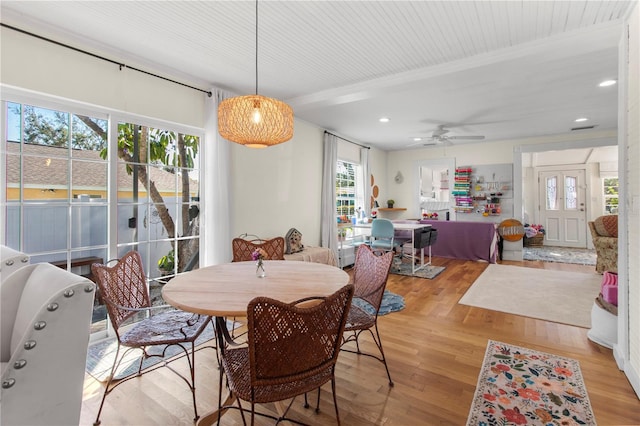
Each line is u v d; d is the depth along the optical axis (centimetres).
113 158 267
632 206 194
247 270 205
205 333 271
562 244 784
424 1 197
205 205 338
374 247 531
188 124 317
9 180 217
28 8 202
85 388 192
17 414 103
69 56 236
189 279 182
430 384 193
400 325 287
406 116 468
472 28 227
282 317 112
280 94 370
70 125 245
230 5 201
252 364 112
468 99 393
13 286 139
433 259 605
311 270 205
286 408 172
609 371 206
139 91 278
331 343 129
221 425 161
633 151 196
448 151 718
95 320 262
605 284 256
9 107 216
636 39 191
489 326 283
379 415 166
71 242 247
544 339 255
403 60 280
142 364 219
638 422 158
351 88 340
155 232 300
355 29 229
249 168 385
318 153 516
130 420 164
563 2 196
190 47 256
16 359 103
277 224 428
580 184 763
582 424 157
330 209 527
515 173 643
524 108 430
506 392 184
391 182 795
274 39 244
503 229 615
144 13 209
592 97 387
